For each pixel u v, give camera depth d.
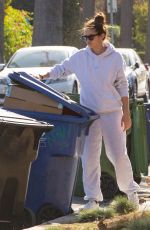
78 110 8.85
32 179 8.84
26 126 7.88
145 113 11.65
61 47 20.61
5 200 8.09
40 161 8.84
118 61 8.98
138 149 11.19
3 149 7.92
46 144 8.84
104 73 8.96
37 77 9.26
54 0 26.91
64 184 8.88
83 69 9.05
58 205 8.88
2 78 18.98
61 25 27.17
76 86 19.50
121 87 9.05
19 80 8.95
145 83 24.78
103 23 8.93
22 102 8.98
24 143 8.00
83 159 9.17
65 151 8.83
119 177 9.24
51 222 8.31
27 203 8.86
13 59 20.19
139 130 11.23
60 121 8.84
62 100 8.85
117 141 9.09
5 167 7.99
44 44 26.84
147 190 11.01
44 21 26.86
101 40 8.94
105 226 7.79
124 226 7.75
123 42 43.88
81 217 8.44
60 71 9.19
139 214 8.18
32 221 8.77
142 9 62.66
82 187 10.62
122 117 9.08
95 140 9.10
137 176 11.33
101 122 9.06
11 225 8.39
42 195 8.85
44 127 8.02
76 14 34.94
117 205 8.79
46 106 8.91
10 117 8.06
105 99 8.98
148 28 44.28
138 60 24.45
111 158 9.22
